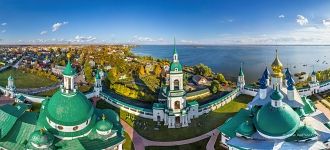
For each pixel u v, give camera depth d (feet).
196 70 527.40
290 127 167.12
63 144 170.50
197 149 213.46
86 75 475.31
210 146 216.74
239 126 187.21
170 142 225.15
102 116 194.59
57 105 175.42
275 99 170.09
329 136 178.70
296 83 419.95
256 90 336.29
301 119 192.75
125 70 530.27
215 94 370.32
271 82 215.92
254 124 179.93
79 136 175.63
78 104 176.96
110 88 384.47
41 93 383.86
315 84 343.26
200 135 236.22
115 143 179.93
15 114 186.60
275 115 169.07
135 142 224.53
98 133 180.04
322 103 307.99
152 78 466.29
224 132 208.85
